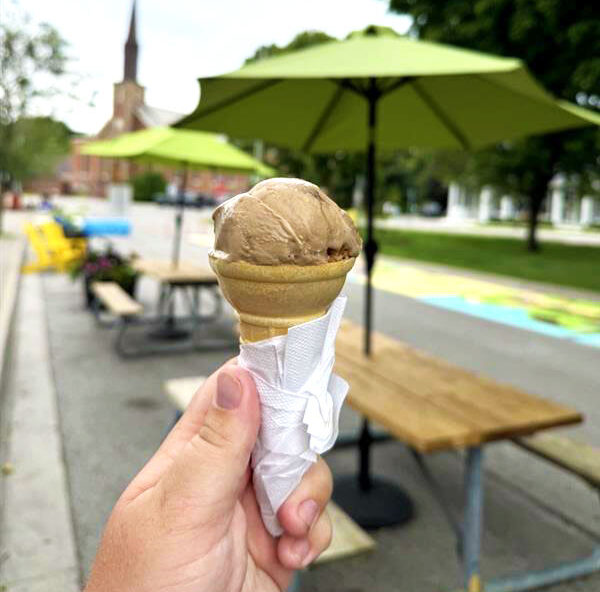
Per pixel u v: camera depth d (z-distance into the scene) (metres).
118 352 7.21
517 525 3.72
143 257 16.58
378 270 15.54
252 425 0.97
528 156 18.52
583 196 22.56
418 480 4.30
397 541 3.51
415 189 40.12
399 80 3.45
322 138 4.67
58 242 13.64
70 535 3.42
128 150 7.60
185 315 9.57
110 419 5.13
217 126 4.07
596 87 13.69
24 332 8.02
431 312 10.27
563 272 16.02
